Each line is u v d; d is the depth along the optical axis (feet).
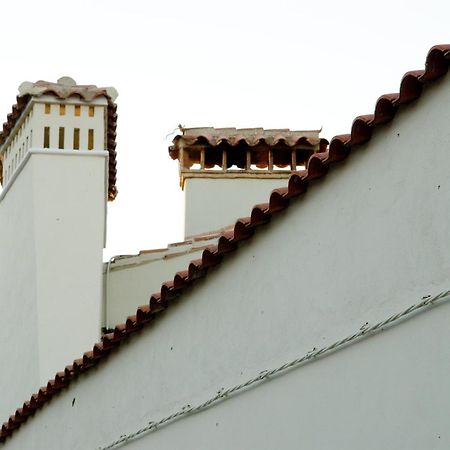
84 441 122.42
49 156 164.25
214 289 106.22
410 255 83.51
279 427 94.79
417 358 81.41
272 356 97.19
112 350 119.44
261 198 187.52
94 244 160.35
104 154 165.07
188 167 190.90
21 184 167.73
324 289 92.12
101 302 160.15
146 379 114.21
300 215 96.22
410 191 84.23
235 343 102.17
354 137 88.63
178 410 108.27
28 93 166.30
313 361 92.12
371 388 85.46
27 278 160.66
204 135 190.29
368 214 88.28
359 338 87.25
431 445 79.15
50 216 161.07
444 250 80.43
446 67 81.25
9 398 160.86
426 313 81.25
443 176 81.30
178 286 108.88
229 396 101.65
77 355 153.99
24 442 136.26
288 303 96.17
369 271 87.40
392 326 84.28
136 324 114.73
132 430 114.73
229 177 188.75
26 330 158.61
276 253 98.63
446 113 81.56
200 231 185.26
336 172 92.32
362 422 85.81
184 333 109.60
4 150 179.42
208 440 103.65
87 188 163.22
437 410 79.00
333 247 91.76
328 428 89.30
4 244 172.35
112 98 167.32
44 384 151.53
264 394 97.35
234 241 102.42
